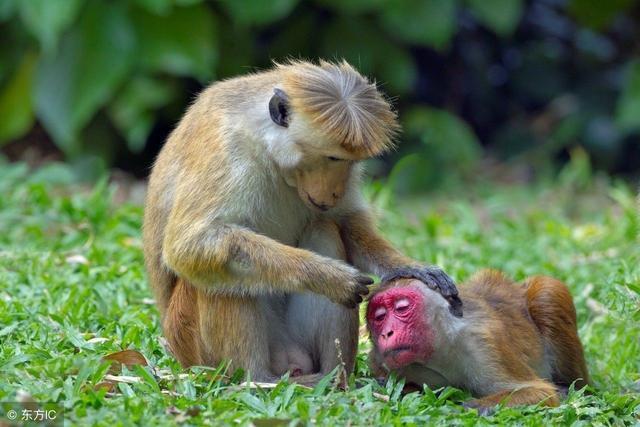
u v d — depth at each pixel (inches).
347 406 367.6
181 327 426.6
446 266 581.3
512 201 848.9
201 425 345.4
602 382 466.3
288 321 442.6
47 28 796.0
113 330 462.6
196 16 856.9
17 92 887.1
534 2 1037.8
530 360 435.5
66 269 542.3
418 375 420.8
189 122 437.7
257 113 415.8
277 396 382.0
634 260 541.3
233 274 411.2
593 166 996.6
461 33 1030.4
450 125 955.3
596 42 1037.8
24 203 667.4
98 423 340.5
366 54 933.8
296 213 436.5
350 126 400.8
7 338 439.2
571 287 555.5
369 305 412.5
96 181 873.5
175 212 419.5
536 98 1039.0
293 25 943.0
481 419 373.4
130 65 852.6
